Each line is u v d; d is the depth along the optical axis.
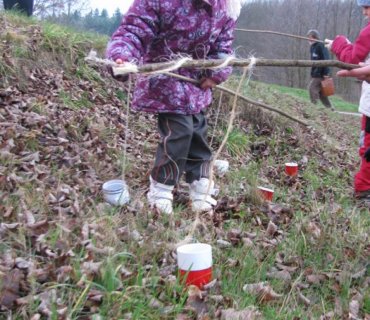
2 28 6.60
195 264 2.89
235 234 3.80
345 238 4.13
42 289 2.49
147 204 3.92
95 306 2.49
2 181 3.55
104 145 5.09
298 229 4.07
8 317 2.27
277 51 24.34
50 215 3.31
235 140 6.66
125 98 6.85
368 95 5.49
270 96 9.49
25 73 5.99
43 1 12.31
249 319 2.74
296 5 25.83
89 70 6.88
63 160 4.39
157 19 3.59
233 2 3.80
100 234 3.11
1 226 2.92
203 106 3.91
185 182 4.73
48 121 5.03
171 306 2.65
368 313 3.20
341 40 4.99
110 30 10.63
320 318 3.00
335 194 5.88
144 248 3.14
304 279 3.47
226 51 3.90
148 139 5.88
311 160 7.02
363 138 5.65
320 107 11.35
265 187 5.24
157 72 2.87
